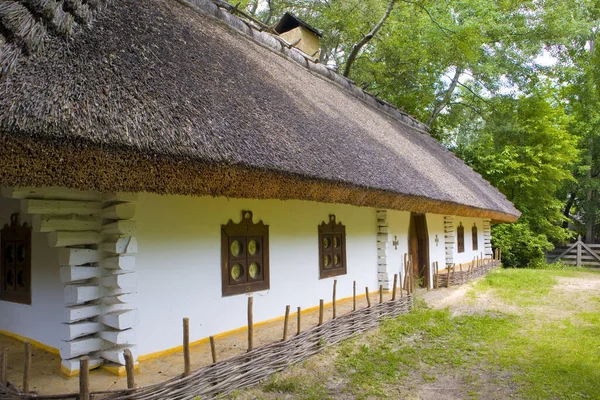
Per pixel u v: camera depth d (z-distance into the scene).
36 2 2.46
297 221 5.32
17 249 4.01
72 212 3.02
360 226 6.72
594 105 18.62
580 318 6.38
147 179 2.48
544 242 15.27
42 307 3.62
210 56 4.05
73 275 2.99
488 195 10.26
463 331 5.53
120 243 3.08
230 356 3.53
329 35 14.84
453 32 13.80
